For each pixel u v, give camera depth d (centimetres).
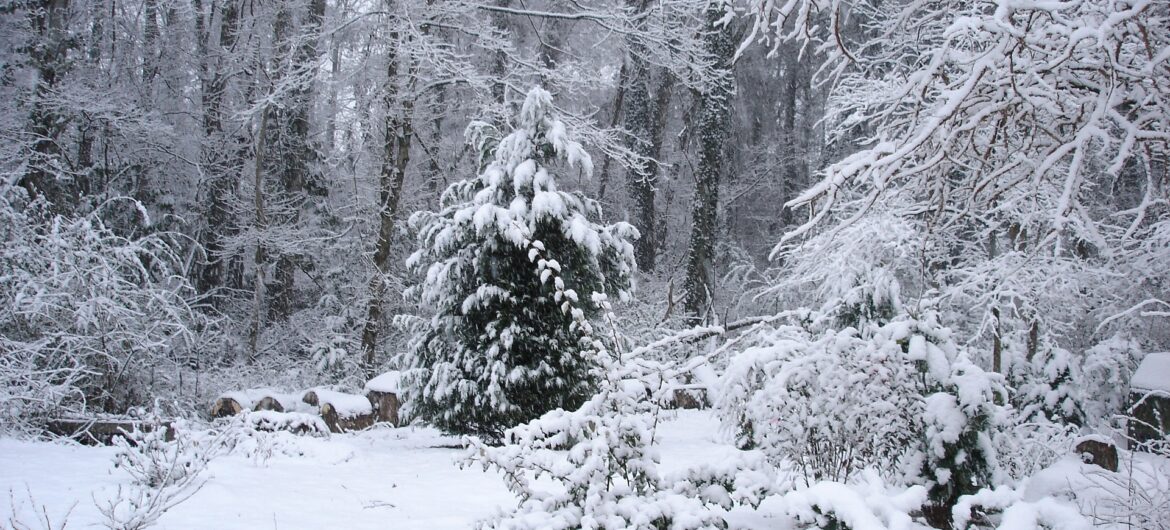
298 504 491
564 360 803
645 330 1450
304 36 1390
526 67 1448
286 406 934
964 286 795
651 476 322
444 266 846
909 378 420
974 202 589
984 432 406
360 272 1728
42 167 1198
